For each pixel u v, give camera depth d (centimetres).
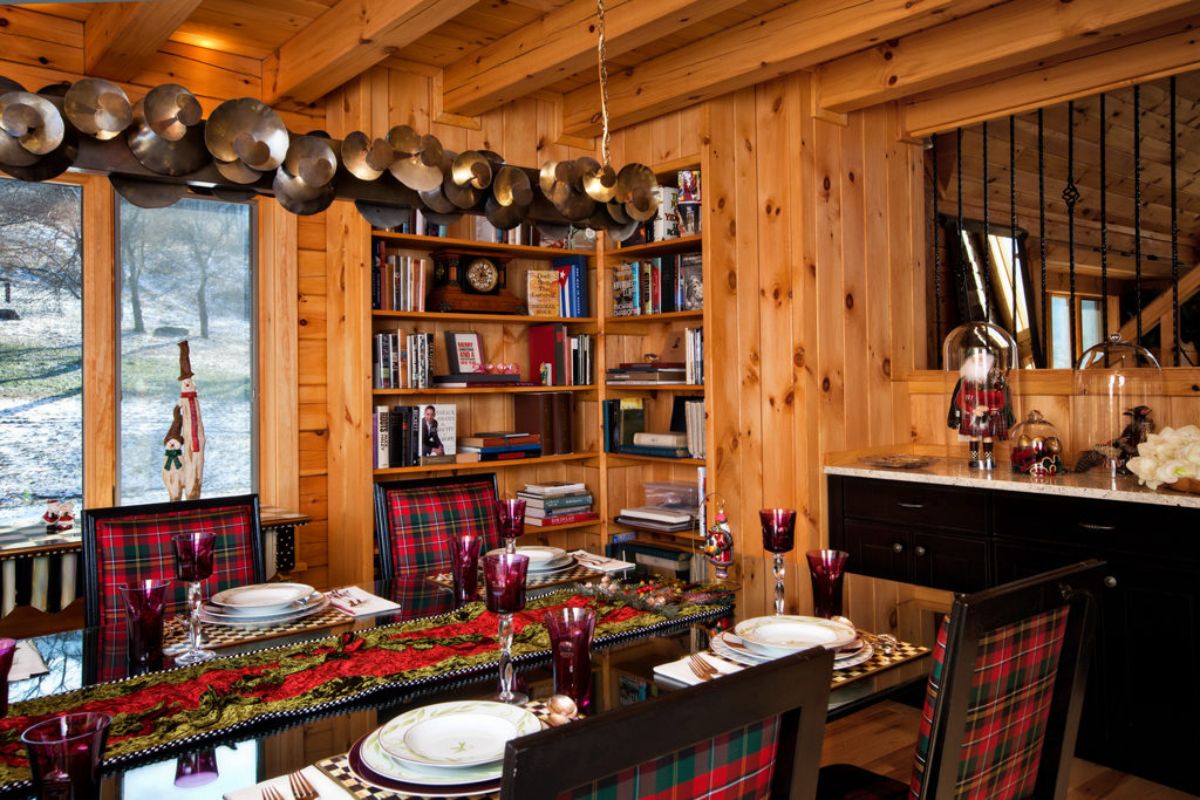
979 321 374
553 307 412
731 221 375
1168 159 402
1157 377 316
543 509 399
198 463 303
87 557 218
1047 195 418
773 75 334
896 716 305
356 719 131
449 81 381
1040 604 118
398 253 385
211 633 177
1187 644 262
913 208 396
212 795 106
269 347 365
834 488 357
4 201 310
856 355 373
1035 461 314
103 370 327
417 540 264
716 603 192
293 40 332
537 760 68
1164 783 269
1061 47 291
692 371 384
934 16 276
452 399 402
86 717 99
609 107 394
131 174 180
